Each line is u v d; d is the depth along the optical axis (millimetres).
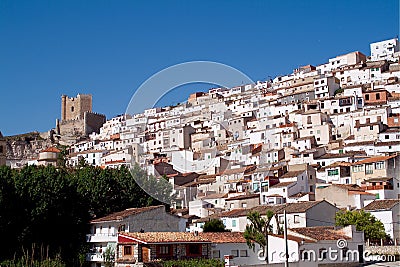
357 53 189500
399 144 120750
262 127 129750
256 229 61188
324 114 146125
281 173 98500
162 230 71562
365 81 173125
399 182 93875
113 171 86000
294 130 141125
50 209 73875
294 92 174000
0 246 69625
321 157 119750
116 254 63188
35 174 76812
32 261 65375
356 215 69812
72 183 79500
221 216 76938
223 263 54188
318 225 70000
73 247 74000
